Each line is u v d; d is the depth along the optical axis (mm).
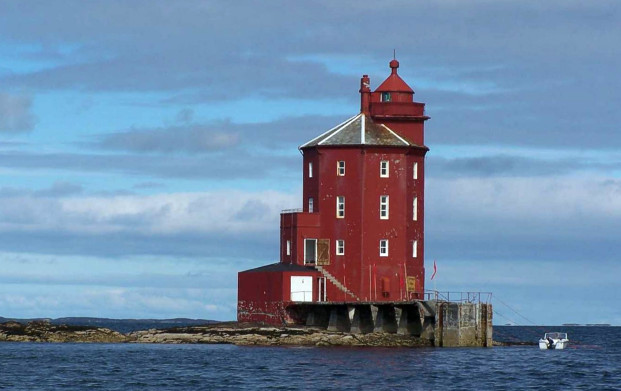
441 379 192875
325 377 192125
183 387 180500
